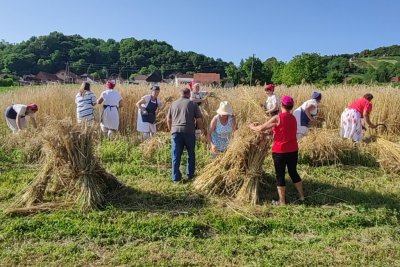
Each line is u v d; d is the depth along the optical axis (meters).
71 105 12.76
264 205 6.39
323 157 8.91
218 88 15.30
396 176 8.27
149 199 6.50
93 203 6.09
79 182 6.24
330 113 12.38
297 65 54.62
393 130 11.69
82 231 5.37
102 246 5.07
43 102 12.65
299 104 13.71
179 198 6.54
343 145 9.18
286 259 4.79
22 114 9.77
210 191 6.76
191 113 7.41
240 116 10.86
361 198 6.84
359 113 9.68
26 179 7.42
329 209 6.35
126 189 6.82
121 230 5.40
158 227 5.50
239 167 6.73
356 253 4.94
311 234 5.55
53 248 4.93
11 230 5.33
